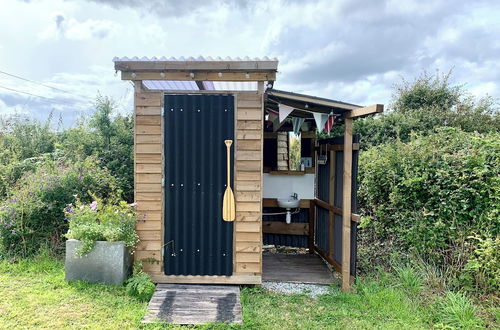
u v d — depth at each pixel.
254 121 3.65
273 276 4.23
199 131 3.65
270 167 6.25
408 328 2.85
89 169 5.41
